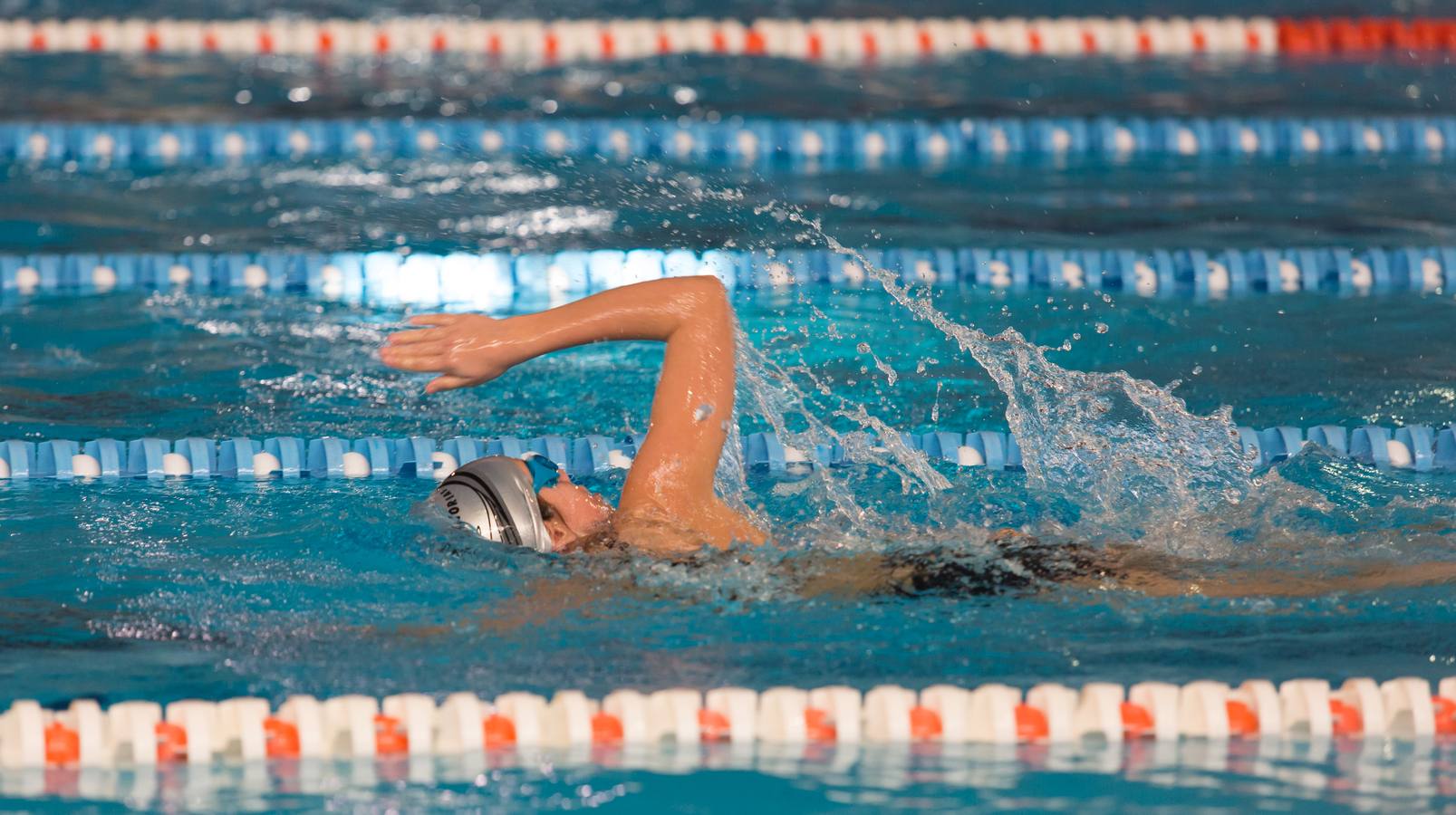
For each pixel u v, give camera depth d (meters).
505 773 8.60
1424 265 20.59
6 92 27.53
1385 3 34.78
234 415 15.64
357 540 12.01
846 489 13.01
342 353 17.70
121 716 8.84
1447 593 10.75
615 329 11.05
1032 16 33.31
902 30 32.31
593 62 30.86
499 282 20.33
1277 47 32.59
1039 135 26.72
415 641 10.11
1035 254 20.88
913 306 19.33
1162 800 8.22
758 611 10.43
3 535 12.30
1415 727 9.12
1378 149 26.64
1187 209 23.12
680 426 10.97
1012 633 10.23
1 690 9.41
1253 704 9.24
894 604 10.57
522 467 11.17
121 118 26.23
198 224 21.89
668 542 10.80
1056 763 8.76
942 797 8.27
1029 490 12.92
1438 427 15.31
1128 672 9.72
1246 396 16.27
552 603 10.49
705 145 26.16
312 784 8.44
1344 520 12.28
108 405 15.83
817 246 21.23
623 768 8.67
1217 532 11.81
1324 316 19.06
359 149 25.80
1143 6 34.28
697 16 32.94
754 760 8.80
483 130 26.23
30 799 8.21
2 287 19.66
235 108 27.09
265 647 10.05
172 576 11.30
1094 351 17.78
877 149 26.34
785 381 16.45
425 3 33.88
